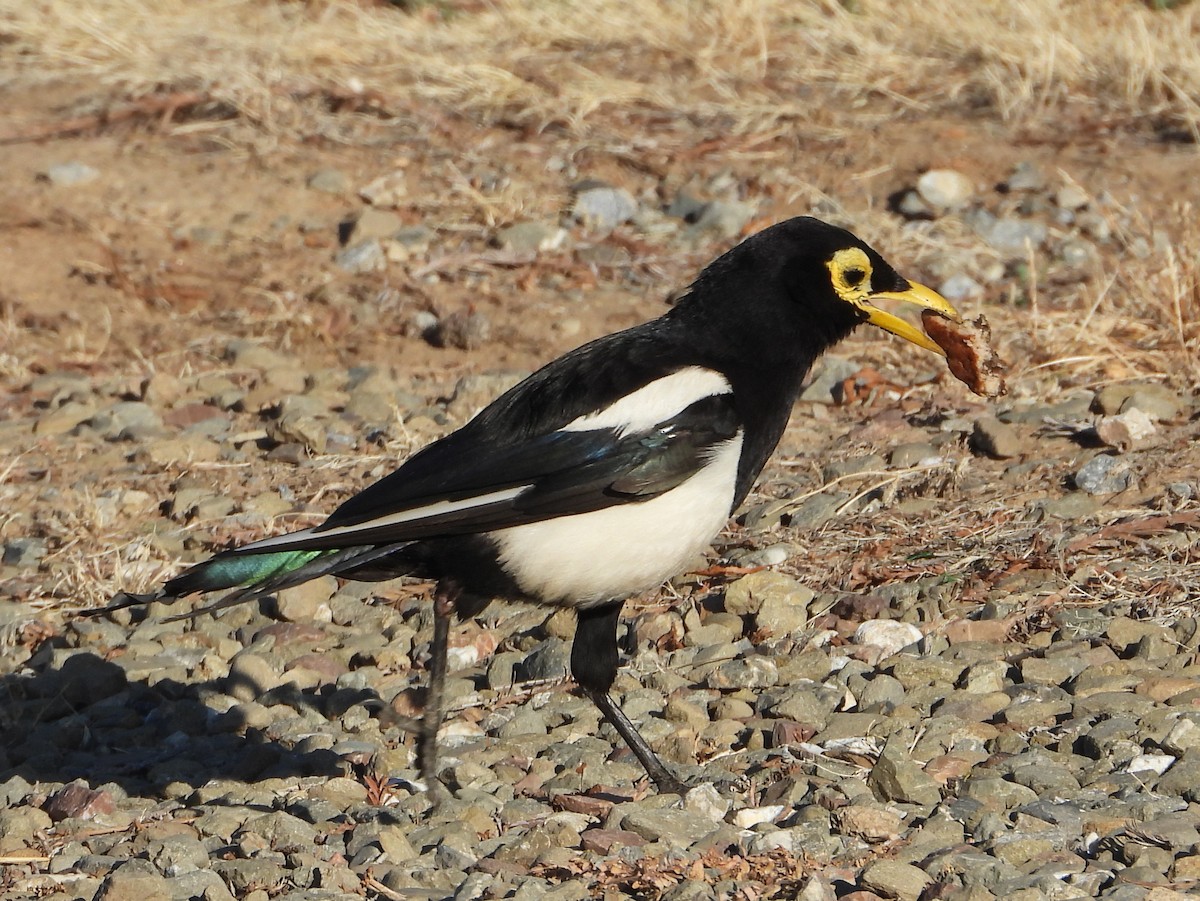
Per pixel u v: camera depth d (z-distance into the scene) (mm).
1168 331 13555
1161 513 10812
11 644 11023
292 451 13445
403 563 8406
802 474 12383
